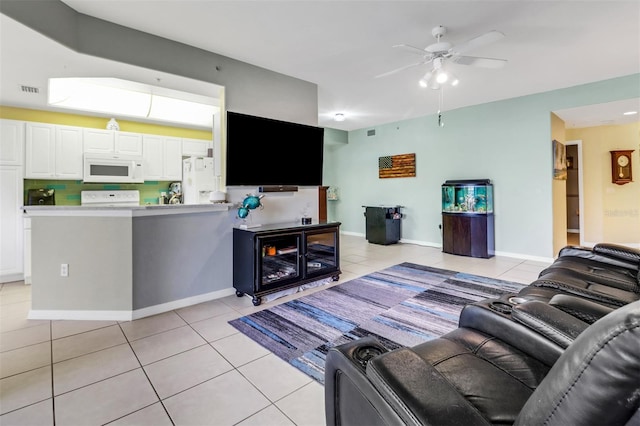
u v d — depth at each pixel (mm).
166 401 1756
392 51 3352
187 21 2729
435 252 5754
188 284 3234
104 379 1955
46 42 2367
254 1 2449
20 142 4121
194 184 4891
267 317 2893
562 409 617
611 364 549
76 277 2879
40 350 2307
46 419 1618
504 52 3426
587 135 6148
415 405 792
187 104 4719
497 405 1018
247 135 3385
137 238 2902
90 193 4785
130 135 4945
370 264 4883
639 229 5836
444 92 4789
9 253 4078
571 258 2713
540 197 4934
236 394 1817
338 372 1157
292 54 3408
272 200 3910
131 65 2836
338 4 2510
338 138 7605
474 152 5609
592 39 3143
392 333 2537
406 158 6617
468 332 1516
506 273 4293
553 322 1247
